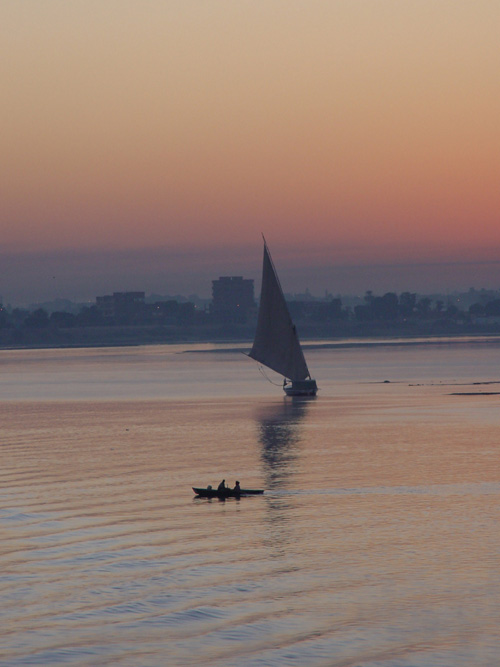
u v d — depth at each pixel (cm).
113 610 10162
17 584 11006
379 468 18812
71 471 18862
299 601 10406
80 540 12962
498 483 16925
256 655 9025
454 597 10494
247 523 13975
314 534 13275
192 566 11719
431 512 14575
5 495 16212
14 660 8950
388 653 9050
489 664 8806
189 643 9306
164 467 19350
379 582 11031
